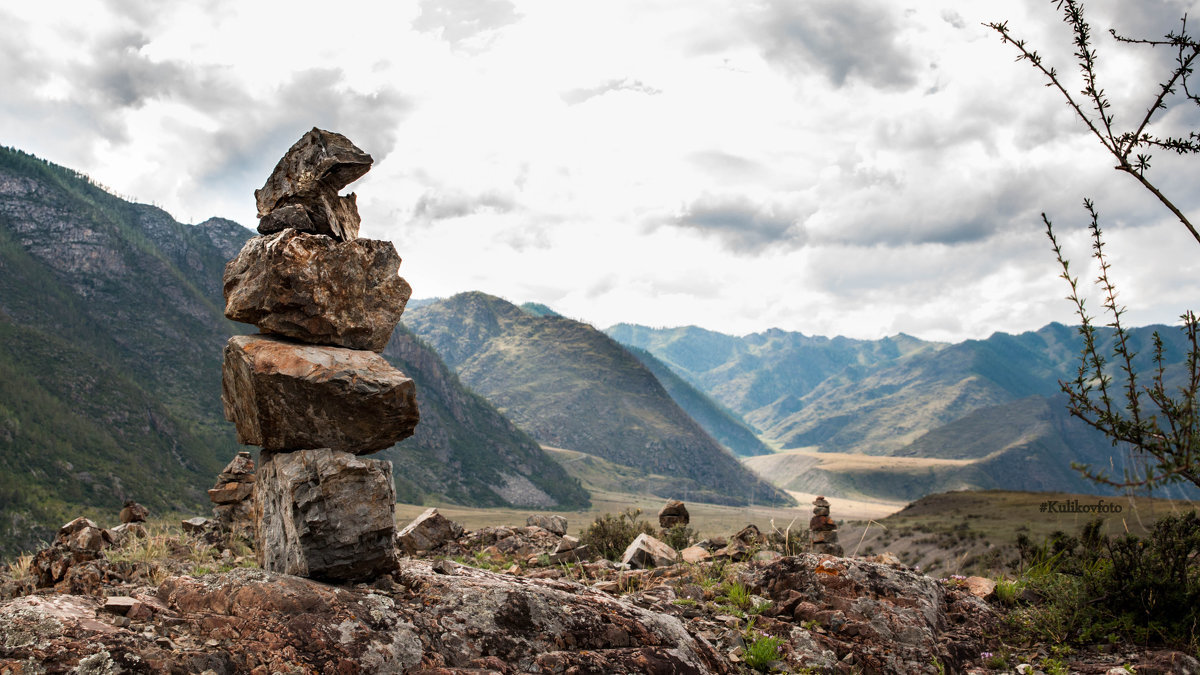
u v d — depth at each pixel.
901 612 7.61
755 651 6.70
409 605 5.39
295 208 6.11
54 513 126.44
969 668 7.30
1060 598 8.45
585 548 13.60
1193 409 3.95
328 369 5.61
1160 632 7.51
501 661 5.04
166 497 160.38
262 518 6.06
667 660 5.54
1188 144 4.05
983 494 93.19
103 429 172.88
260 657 4.52
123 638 4.36
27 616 4.40
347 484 5.54
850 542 70.25
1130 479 4.01
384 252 6.44
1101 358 4.54
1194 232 4.03
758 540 14.23
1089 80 4.29
